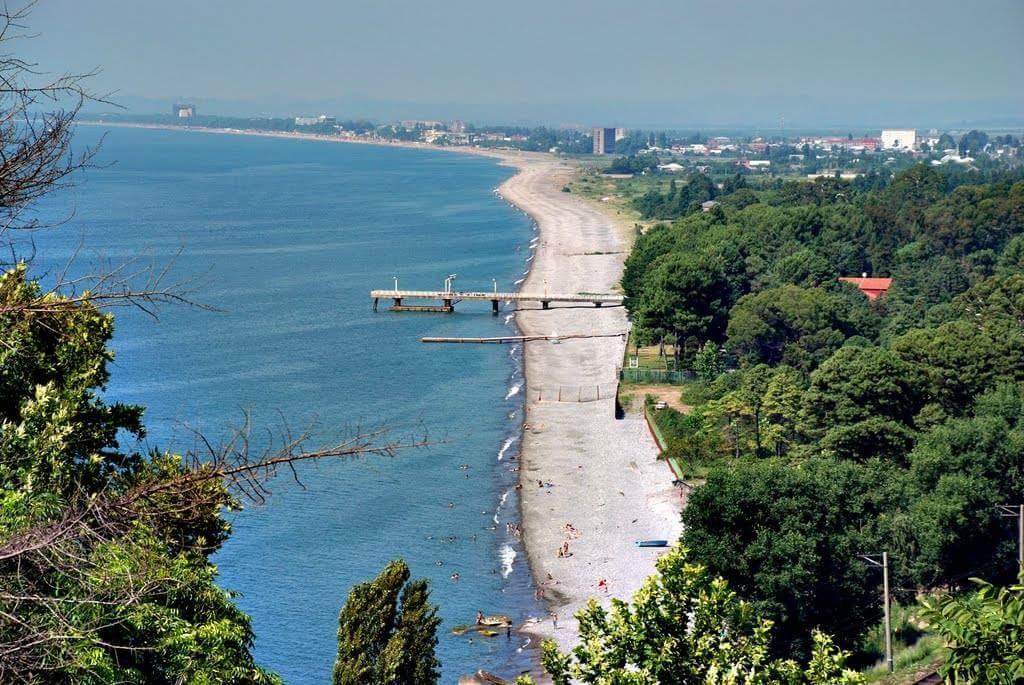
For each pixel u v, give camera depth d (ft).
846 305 615.98
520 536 384.68
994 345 434.30
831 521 264.93
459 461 460.14
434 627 217.15
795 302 581.94
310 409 526.57
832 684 126.52
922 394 417.69
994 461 320.09
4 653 78.02
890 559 275.80
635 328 647.56
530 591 343.87
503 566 361.10
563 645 307.99
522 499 419.54
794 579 252.42
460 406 546.67
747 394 461.37
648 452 475.31
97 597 90.33
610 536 385.29
